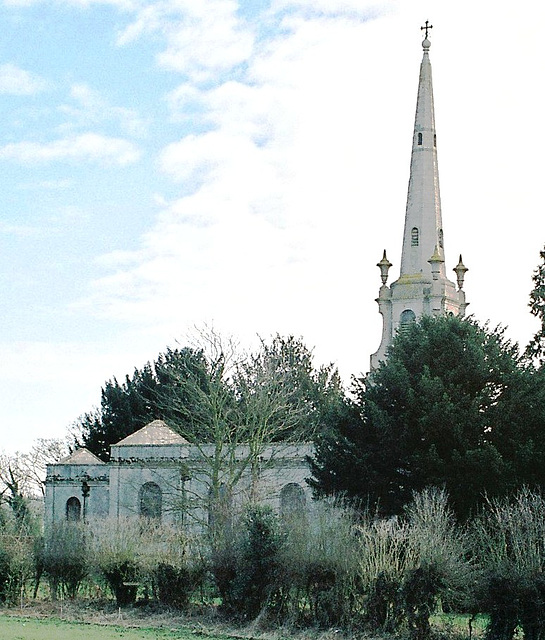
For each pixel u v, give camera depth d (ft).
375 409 162.20
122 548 137.90
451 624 109.81
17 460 289.94
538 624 100.99
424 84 270.05
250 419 201.05
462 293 269.85
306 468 210.38
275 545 120.78
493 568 105.60
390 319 259.60
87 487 232.12
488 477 149.79
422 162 266.36
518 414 158.51
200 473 199.21
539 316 197.77
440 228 265.95
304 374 296.30
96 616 127.13
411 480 158.51
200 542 138.00
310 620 116.26
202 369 195.42
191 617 125.08
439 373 165.58
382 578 110.52
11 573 139.74
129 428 287.89
